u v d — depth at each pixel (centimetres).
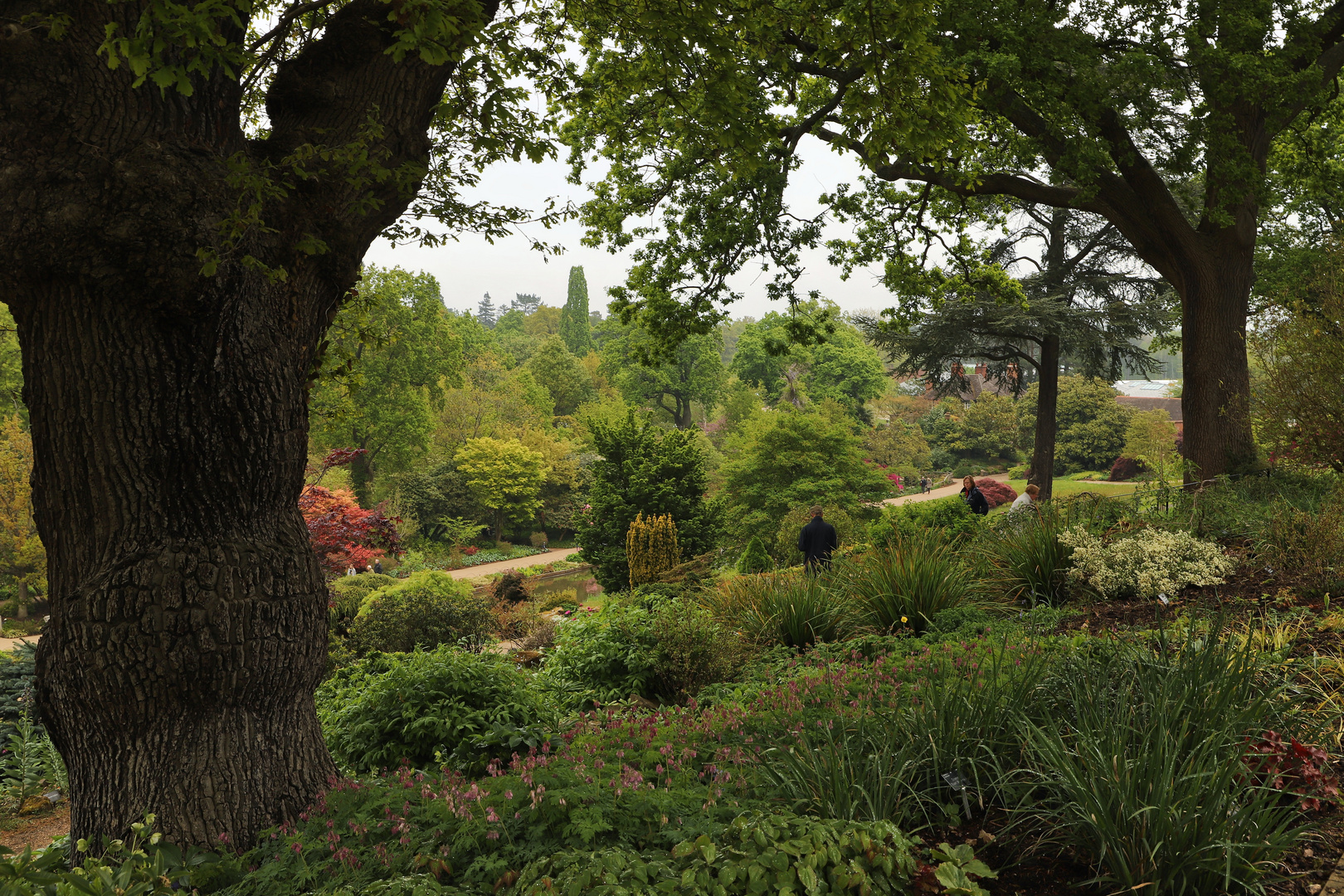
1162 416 4822
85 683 335
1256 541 705
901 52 543
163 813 337
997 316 2119
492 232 494
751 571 1641
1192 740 305
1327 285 912
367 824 313
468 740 469
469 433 4806
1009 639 514
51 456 340
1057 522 810
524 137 482
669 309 1323
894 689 416
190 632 338
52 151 317
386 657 666
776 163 1209
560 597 2019
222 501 351
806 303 1330
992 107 1098
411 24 337
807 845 252
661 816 293
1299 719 330
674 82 618
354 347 4094
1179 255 1143
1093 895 260
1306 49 1092
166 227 314
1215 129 1062
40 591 2952
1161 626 422
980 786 317
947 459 6056
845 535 2000
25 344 342
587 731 478
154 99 333
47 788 755
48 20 305
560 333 9838
